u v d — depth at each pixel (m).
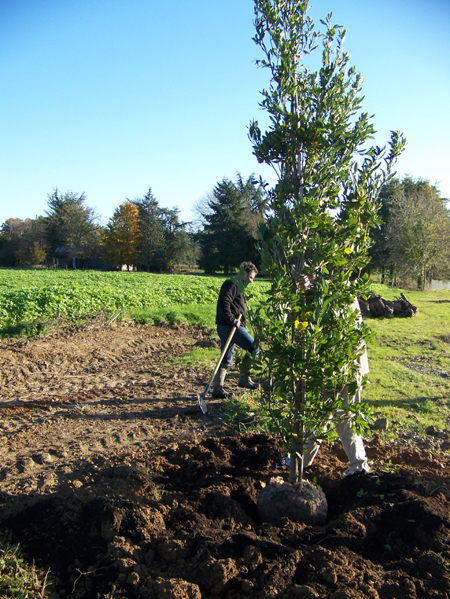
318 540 2.57
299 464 3.00
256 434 4.20
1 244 78.81
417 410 5.17
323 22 3.07
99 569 2.41
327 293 2.75
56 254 73.50
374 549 2.54
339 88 2.95
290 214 2.84
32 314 11.89
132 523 2.68
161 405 5.66
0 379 7.27
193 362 8.22
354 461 3.28
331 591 2.14
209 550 2.43
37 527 2.73
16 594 2.28
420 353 8.59
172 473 3.49
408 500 2.84
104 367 8.27
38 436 4.59
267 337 2.75
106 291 15.61
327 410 2.78
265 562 2.36
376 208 3.03
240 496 3.12
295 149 2.89
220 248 56.47
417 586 2.18
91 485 3.26
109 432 4.69
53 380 7.28
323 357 2.65
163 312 13.87
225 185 58.09
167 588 2.16
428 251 35.66
